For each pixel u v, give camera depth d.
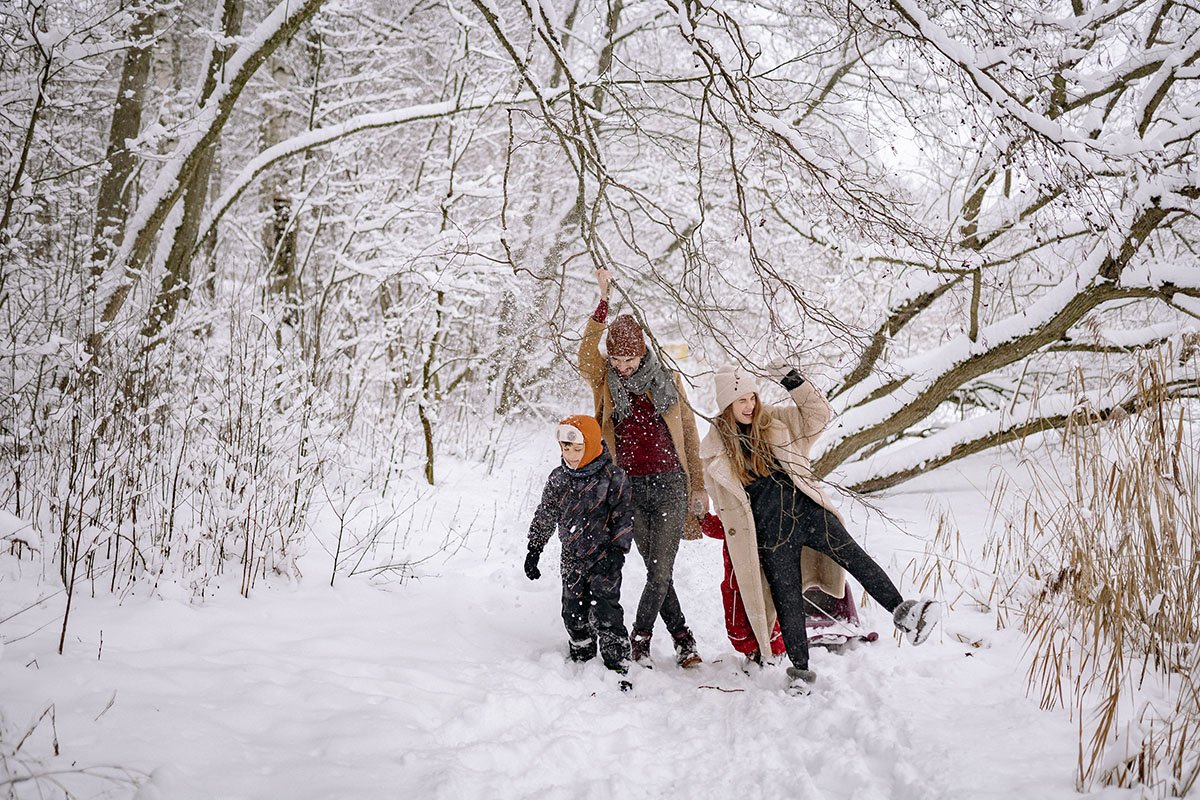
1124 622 3.65
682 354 4.62
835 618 4.16
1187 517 3.67
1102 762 2.59
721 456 3.93
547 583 5.04
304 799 2.32
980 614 4.40
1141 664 3.52
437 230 8.61
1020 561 4.67
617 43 11.41
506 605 4.60
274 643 3.56
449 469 8.16
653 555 3.97
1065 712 3.12
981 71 3.81
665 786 2.79
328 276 9.68
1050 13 6.21
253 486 4.39
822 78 9.17
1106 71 6.71
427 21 11.71
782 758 2.98
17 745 2.27
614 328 3.95
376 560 4.99
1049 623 3.94
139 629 3.40
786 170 4.51
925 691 3.40
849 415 7.47
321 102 10.37
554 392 10.47
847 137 8.46
